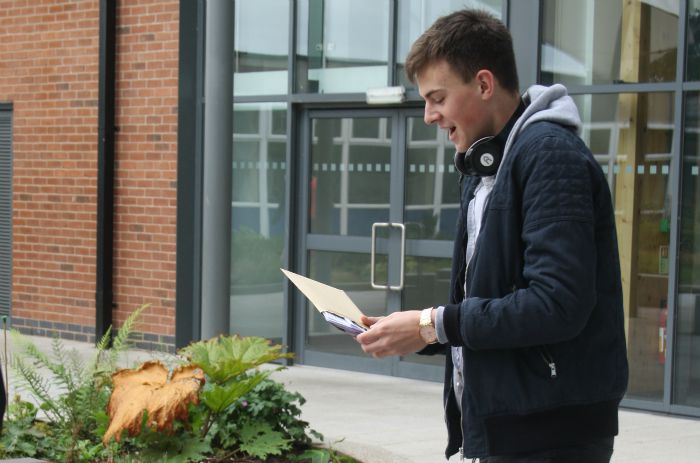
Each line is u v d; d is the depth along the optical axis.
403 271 8.56
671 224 7.21
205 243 5.91
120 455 4.73
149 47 9.55
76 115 10.07
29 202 10.48
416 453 6.09
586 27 7.60
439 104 2.57
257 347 5.05
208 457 4.71
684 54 7.15
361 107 8.79
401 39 8.55
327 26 8.91
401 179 8.59
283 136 9.17
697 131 7.16
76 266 10.14
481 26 2.52
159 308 9.58
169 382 4.42
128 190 9.73
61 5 10.12
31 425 5.12
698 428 6.95
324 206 9.05
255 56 9.29
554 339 2.32
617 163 7.48
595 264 2.34
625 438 6.64
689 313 7.20
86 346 9.86
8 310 10.75
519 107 2.59
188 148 9.37
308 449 5.05
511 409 2.41
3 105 10.67
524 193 2.39
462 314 2.38
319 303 2.69
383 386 8.30
